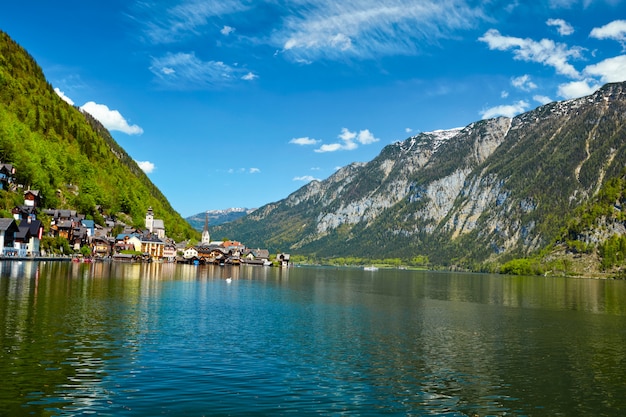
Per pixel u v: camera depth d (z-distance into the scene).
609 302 127.31
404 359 49.09
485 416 34.00
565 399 38.12
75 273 129.00
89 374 37.59
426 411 34.38
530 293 161.62
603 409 36.06
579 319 86.94
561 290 185.75
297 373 41.72
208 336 54.56
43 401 31.62
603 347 58.94
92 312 64.50
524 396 38.56
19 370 37.31
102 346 46.28
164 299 85.25
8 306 64.12
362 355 49.94
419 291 156.62
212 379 38.56
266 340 54.53
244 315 72.88
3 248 165.88
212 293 103.56
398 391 38.50
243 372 41.06
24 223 187.88
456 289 176.88
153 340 50.47
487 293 156.12
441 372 44.69
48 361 40.12
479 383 41.66
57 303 69.56
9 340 45.88
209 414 31.36
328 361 46.59
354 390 38.12
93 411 30.59
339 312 84.12
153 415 30.52
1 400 31.34
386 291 149.62
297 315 76.88
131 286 104.25
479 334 66.06
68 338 48.38
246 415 31.61
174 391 35.19
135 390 34.88
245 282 151.25
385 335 62.19
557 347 58.31
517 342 60.84
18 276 105.50
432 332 66.25
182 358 44.09
